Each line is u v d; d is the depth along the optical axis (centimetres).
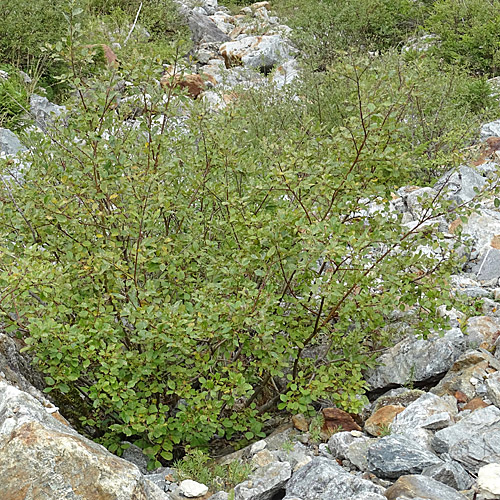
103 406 450
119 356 409
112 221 429
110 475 326
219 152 454
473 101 1004
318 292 435
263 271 417
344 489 350
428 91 833
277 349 425
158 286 439
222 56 1589
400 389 463
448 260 469
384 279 435
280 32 1684
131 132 483
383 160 448
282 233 419
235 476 392
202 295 411
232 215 438
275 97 972
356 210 467
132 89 462
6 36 1206
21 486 317
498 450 362
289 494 365
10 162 504
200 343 452
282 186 441
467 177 706
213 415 415
